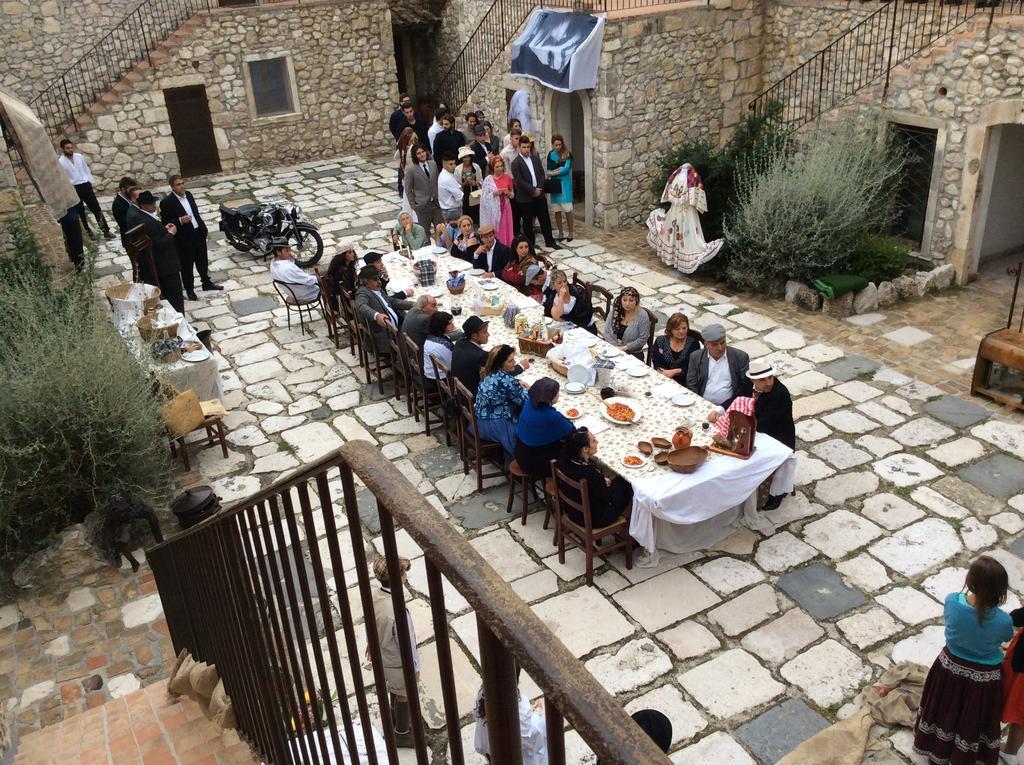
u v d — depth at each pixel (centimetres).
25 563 650
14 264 888
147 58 1583
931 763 459
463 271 962
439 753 464
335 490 729
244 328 1047
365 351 889
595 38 1189
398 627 158
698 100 1316
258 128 1698
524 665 103
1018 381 799
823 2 1213
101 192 1602
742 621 565
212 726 401
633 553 629
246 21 1617
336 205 1473
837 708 500
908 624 557
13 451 633
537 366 744
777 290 1056
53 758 414
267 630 260
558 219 1263
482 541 654
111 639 592
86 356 687
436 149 1343
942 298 1038
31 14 1542
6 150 916
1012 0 982
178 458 790
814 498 684
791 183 1032
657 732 358
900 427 774
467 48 1680
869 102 1133
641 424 650
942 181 1064
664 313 1027
